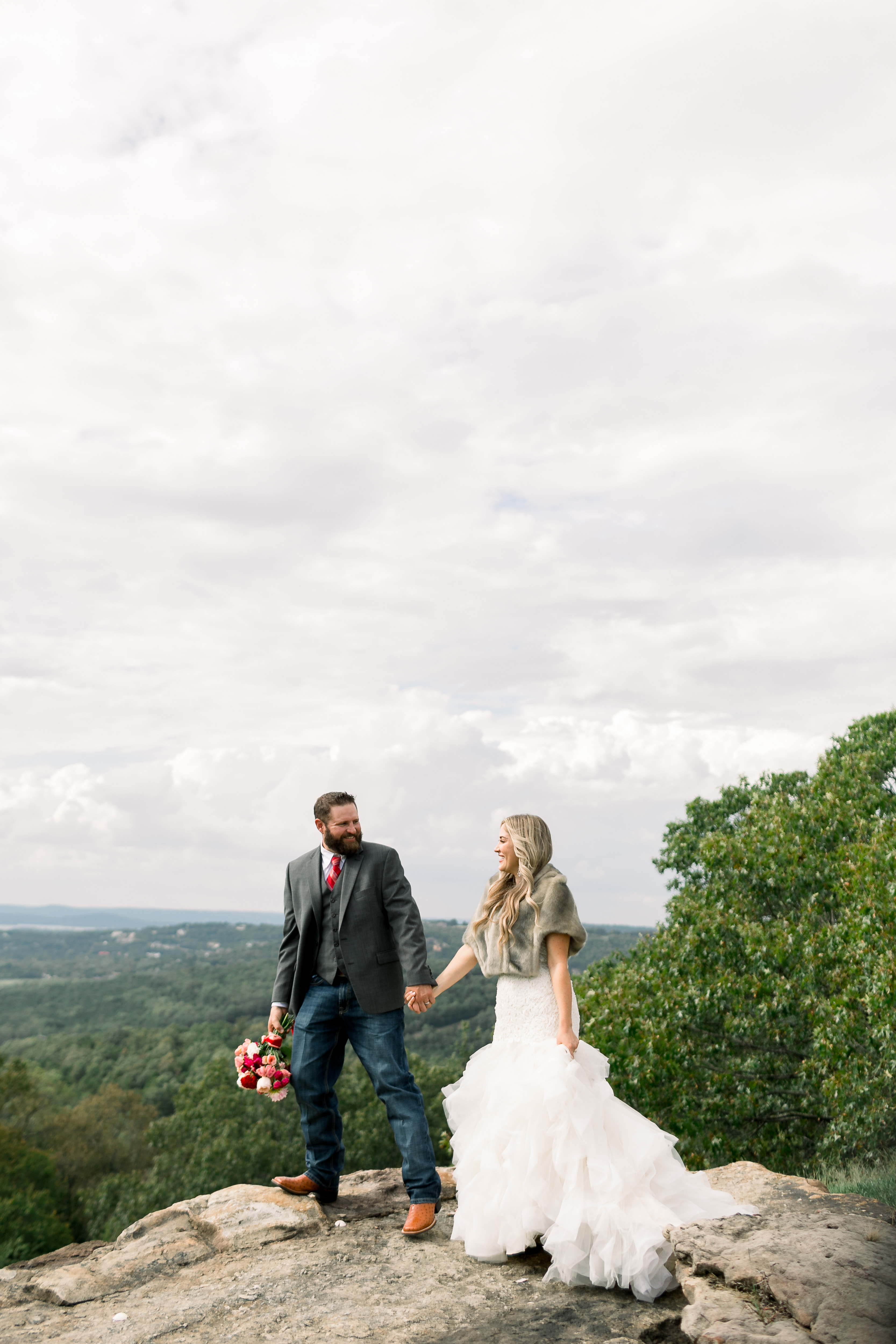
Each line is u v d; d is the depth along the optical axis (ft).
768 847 47.52
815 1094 41.57
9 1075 144.05
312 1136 15.49
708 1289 10.44
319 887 15.30
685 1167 13.28
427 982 14.40
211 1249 13.92
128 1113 180.14
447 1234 14.23
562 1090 12.48
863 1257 10.53
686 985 45.47
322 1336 10.69
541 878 14.28
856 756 54.60
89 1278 13.08
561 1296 11.69
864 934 37.37
